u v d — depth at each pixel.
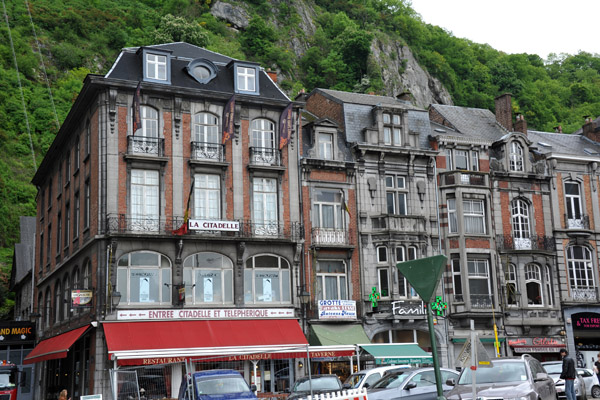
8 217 68.25
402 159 33.62
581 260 37.00
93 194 28.56
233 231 29.23
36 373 38.53
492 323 33.34
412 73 95.69
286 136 30.72
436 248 33.38
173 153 29.00
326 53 99.00
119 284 27.17
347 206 32.06
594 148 41.50
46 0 101.62
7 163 74.50
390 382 17.30
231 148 30.12
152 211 28.31
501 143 36.47
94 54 94.88
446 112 39.59
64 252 33.69
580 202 37.72
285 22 104.56
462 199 34.12
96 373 26.05
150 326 26.88
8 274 61.72
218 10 101.38
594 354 36.50
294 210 30.78
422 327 31.84
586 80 105.56
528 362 15.92
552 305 35.44
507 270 34.50
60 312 33.62
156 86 28.86
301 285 30.17
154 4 109.56
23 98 82.75
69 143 34.19
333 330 30.11
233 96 29.56
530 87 96.94
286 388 28.72
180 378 26.03
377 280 31.73
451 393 14.95
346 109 33.81
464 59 103.75
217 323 28.02
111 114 28.23
